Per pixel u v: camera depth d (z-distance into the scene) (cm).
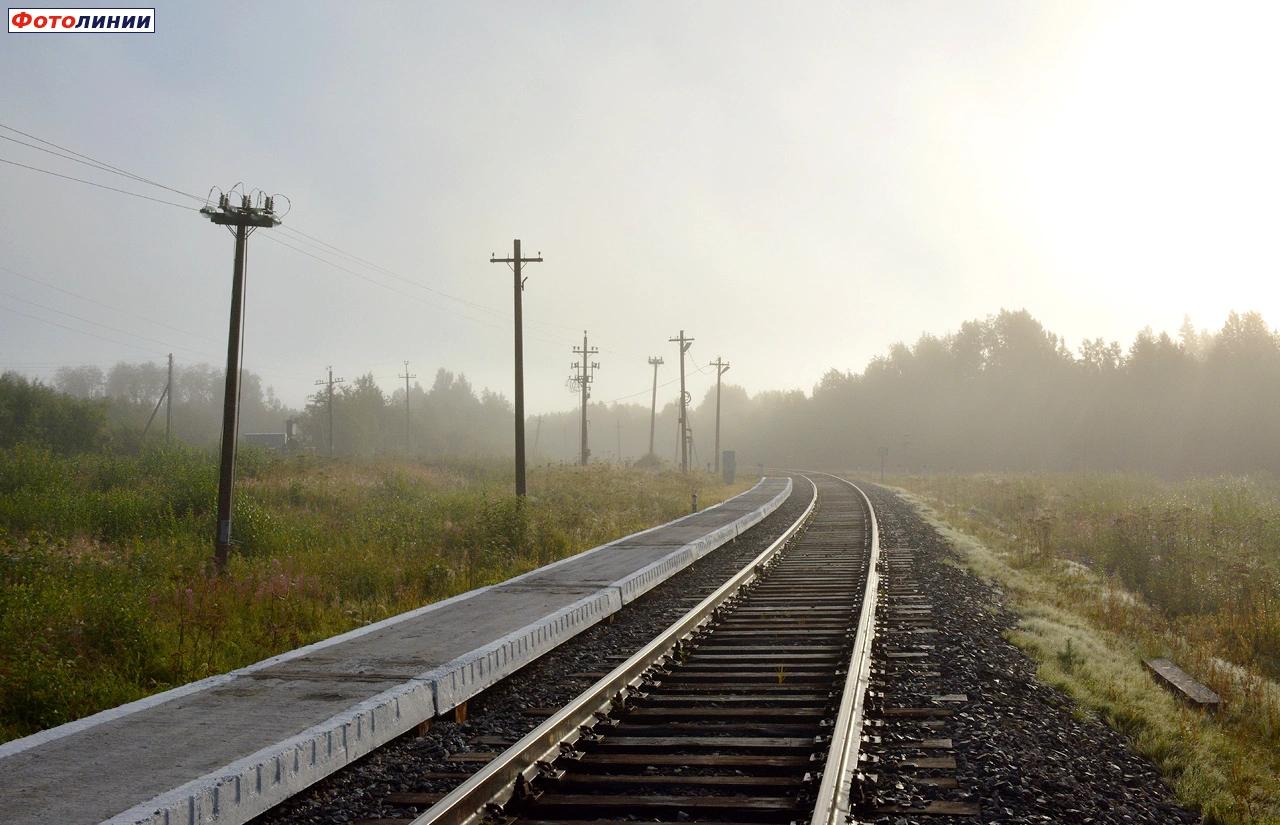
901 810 536
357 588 1452
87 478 2870
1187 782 625
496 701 842
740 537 2514
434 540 1922
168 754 591
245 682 792
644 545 1961
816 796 525
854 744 618
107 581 1267
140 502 2166
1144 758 693
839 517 3019
